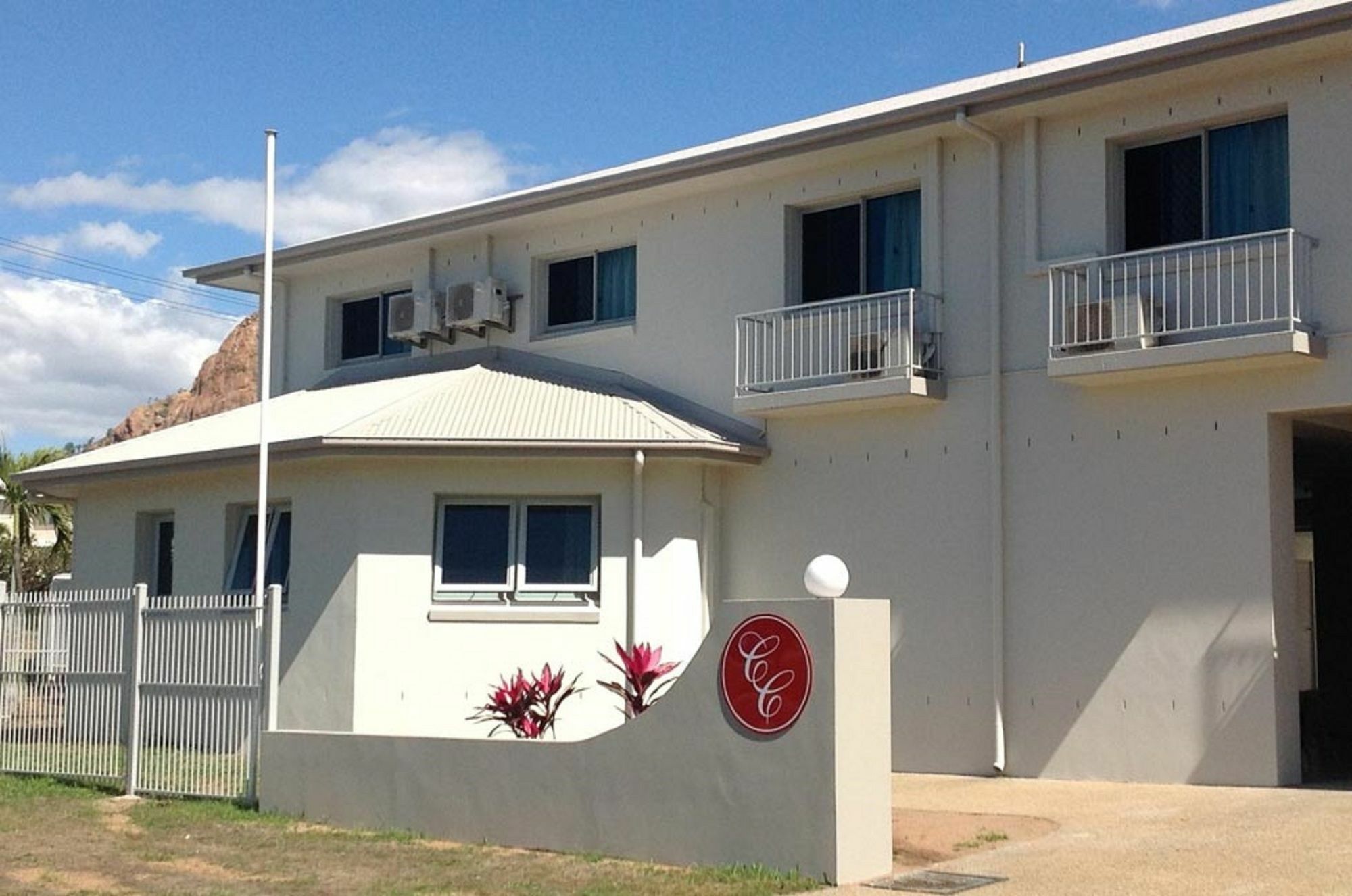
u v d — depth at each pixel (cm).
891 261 1934
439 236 2339
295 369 2597
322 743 1434
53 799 1553
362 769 1400
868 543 1884
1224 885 1033
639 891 1078
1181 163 1691
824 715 1102
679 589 1962
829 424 1941
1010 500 1758
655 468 1970
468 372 2212
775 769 1123
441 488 1970
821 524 1933
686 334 2108
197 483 2198
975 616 1778
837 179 1961
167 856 1261
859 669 1116
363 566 1958
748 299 2044
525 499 1992
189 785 1544
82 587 2370
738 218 2064
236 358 5719
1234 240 1568
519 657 1953
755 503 2003
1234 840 1202
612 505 1962
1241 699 1572
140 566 2297
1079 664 1688
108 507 2347
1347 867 1077
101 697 1639
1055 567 1714
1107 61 1634
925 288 1864
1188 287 1636
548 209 2189
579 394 2091
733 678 1156
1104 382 1672
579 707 1936
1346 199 1543
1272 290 1569
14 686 1744
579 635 1950
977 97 1744
